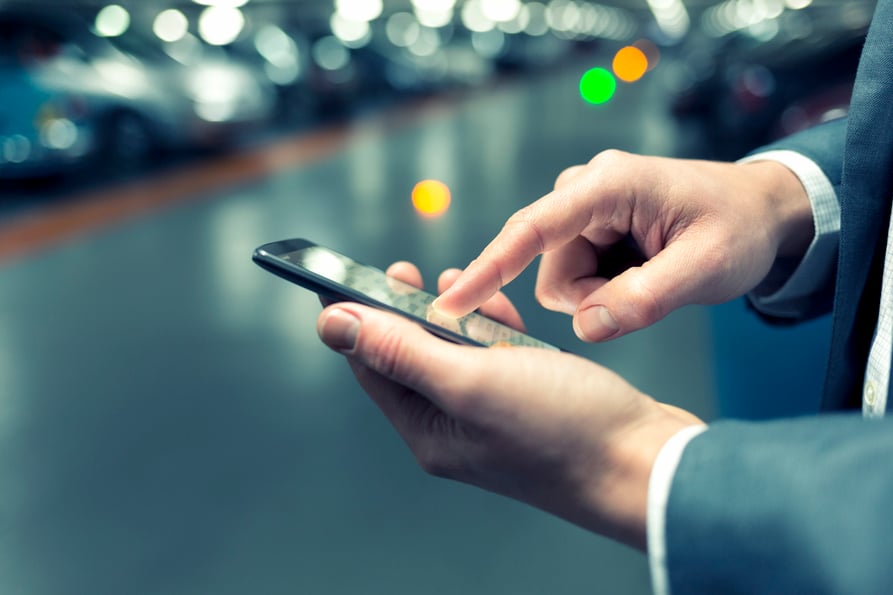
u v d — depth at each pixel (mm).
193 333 2857
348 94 10688
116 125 6180
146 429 2150
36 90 5547
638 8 43500
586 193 713
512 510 1765
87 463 1984
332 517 1739
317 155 7238
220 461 1978
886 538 343
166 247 4098
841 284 663
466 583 1525
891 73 617
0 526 1729
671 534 423
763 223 752
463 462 575
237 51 10227
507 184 5695
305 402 2293
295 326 2912
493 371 501
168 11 10422
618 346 2633
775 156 817
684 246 715
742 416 1543
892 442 370
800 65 5125
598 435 493
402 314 666
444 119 9992
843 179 647
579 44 29531
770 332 1491
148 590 1516
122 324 2965
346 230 4414
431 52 14250
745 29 9492
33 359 2648
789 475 392
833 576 355
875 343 585
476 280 669
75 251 4047
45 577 1558
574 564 1576
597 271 833
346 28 14516
